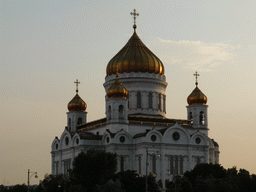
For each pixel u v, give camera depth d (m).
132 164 190.88
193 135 194.50
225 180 164.12
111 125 192.00
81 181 166.62
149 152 186.38
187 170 188.75
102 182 165.25
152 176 165.38
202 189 160.62
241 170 183.62
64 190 174.50
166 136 190.25
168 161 189.00
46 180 189.12
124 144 190.62
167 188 175.25
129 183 163.12
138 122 196.38
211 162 199.50
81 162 168.50
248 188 158.00
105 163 168.50
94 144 194.50
